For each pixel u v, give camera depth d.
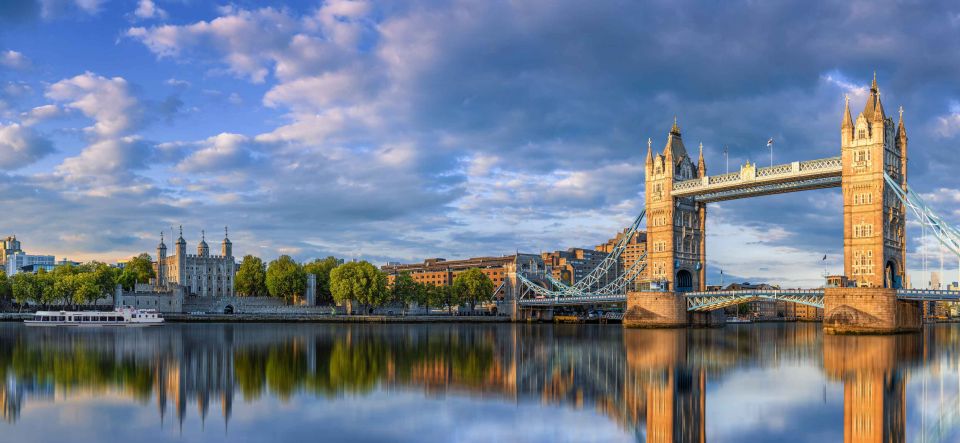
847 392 62.81
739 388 65.38
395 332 161.50
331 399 58.22
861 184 156.50
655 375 75.38
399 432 46.12
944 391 63.69
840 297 152.12
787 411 53.66
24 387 64.19
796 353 102.81
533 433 45.97
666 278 197.62
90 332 150.75
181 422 48.91
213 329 167.38
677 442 43.50
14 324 187.12
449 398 59.03
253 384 66.38
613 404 56.59
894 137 163.25
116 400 57.41
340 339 131.50
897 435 45.44
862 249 155.38
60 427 47.31
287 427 47.53
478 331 170.75
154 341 121.19
